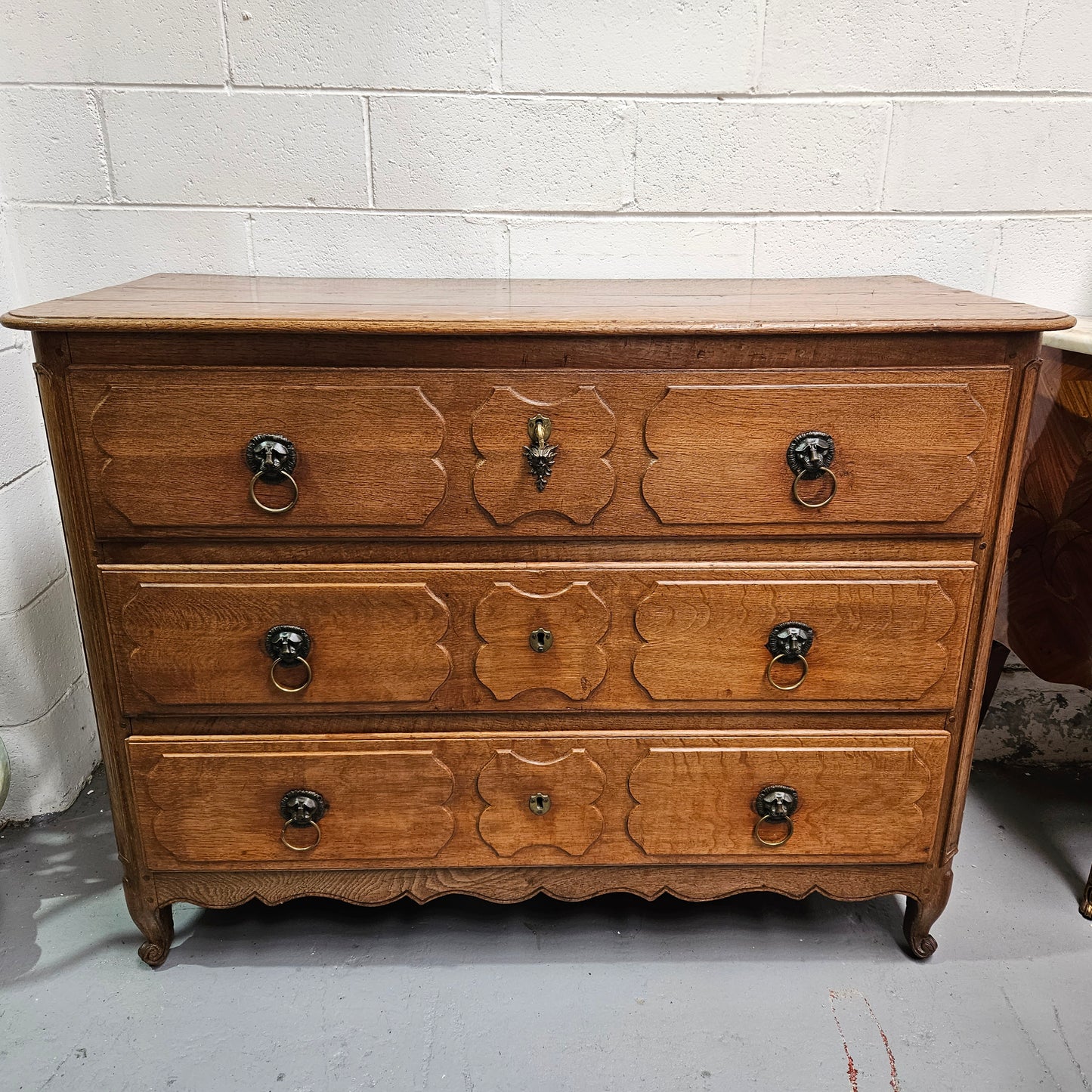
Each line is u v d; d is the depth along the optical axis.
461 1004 1.18
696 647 1.09
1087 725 1.73
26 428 1.45
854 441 1.02
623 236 1.49
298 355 0.98
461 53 1.37
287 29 1.35
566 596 1.07
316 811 1.14
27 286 1.47
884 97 1.41
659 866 1.20
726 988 1.22
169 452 1.00
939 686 1.12
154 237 1.46
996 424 1.02
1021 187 1.46
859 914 1.37
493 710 1.12
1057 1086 1.07
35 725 1.50
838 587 1.07
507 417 1.00
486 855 1.18
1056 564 1.34
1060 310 1.54
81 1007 1.17
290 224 1.46
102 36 1.35
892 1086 1.07
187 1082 1.07
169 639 1.07
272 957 1.26
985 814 1.60
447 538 1.05
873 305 1.11
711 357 0.99
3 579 1.41
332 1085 1.07
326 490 1.02
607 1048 1.12
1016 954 1.28
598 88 1.40
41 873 1.43
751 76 1.40
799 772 1.15
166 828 1.15
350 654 1.08
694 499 1.04
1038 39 1.38
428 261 1.49
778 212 1.48
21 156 1.41
